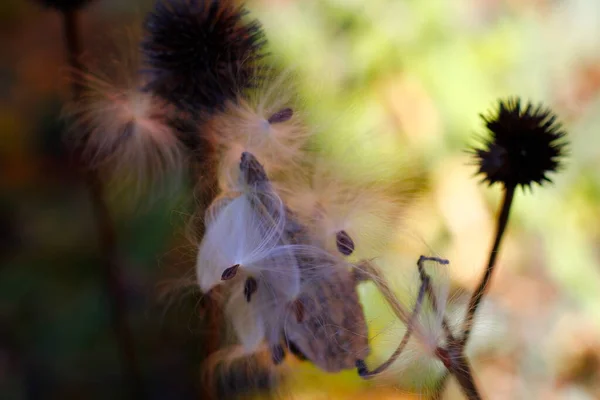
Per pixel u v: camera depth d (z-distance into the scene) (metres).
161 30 0.61
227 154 0.61
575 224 0.92
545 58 1.02
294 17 0.97
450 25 1.03
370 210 0.62
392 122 0.96
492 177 0.62
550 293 0.88
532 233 0.91
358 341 0.59
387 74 0.99
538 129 0.62
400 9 1.02
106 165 0.70
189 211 0.62
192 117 0.61
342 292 0.59
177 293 0.69
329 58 0.94
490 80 1.00
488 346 0.66
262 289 0.60
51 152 1.01
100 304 0.88
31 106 1.04
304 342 0.59
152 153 0.63
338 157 0.63
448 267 0.60
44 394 0.83
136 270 0.84
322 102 0.70
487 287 0.61
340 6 1.00
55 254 0.93
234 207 0.59
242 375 0.65
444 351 0.59
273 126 0.61
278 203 0.59
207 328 0.63
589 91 1.00
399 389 0.60
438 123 0.96
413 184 0.68
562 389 0.82
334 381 0.69
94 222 0.96
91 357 0.85
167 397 0.80
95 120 0.64
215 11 0.61
